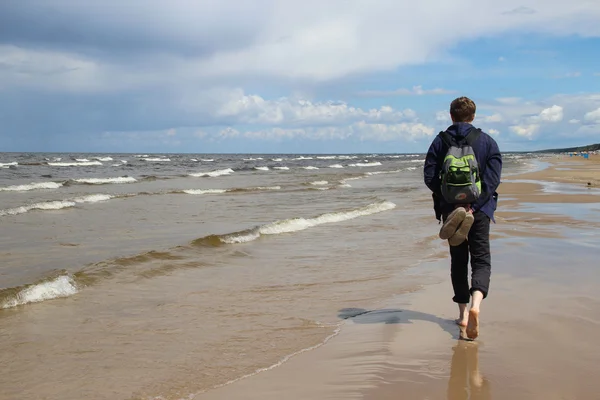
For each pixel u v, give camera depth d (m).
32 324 4.62
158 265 7.05
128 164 53.88
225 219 12.51
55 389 3.28
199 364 3.68
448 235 4.03
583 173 35.62
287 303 5.35
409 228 10.88
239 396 3.11
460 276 4.32
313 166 59.28
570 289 5.45
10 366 3.66
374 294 5.64
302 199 18.11
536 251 7.65
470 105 4.18
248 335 4.32
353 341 4.10
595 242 8.48
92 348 4.02
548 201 15.66
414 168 54.28
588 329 4.17
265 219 12.50
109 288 5.92
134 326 4.59
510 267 6.53
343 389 3.15
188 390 3.23
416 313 4.88
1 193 20.25
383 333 4.26
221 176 35.97
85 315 4.92
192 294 5.71
